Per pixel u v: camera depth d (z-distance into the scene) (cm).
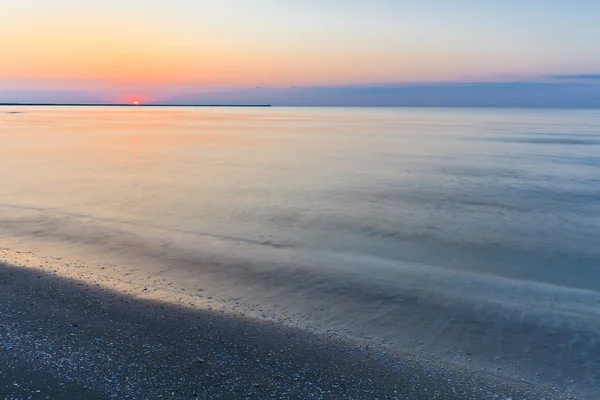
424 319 1041
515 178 3219
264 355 847
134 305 1057
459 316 1061
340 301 1133
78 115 17388
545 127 10875
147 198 2458
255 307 1079
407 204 2362
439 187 2858
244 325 973
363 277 1316
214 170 3522
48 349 843
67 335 898
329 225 1930
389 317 1045
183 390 729
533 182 3058
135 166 3703
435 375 801
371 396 730
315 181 3048
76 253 1481
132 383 744
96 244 1594
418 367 827
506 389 766
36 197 2447
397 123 13175
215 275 1298
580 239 1775
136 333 916
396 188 2814
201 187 2797
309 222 1977
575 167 3794
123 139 6425
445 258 1532
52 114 18125
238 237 1727
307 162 4059
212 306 1073
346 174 3366
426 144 6025
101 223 1905
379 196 2562
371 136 7544
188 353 843
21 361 802
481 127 10856
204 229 1838
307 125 11469
